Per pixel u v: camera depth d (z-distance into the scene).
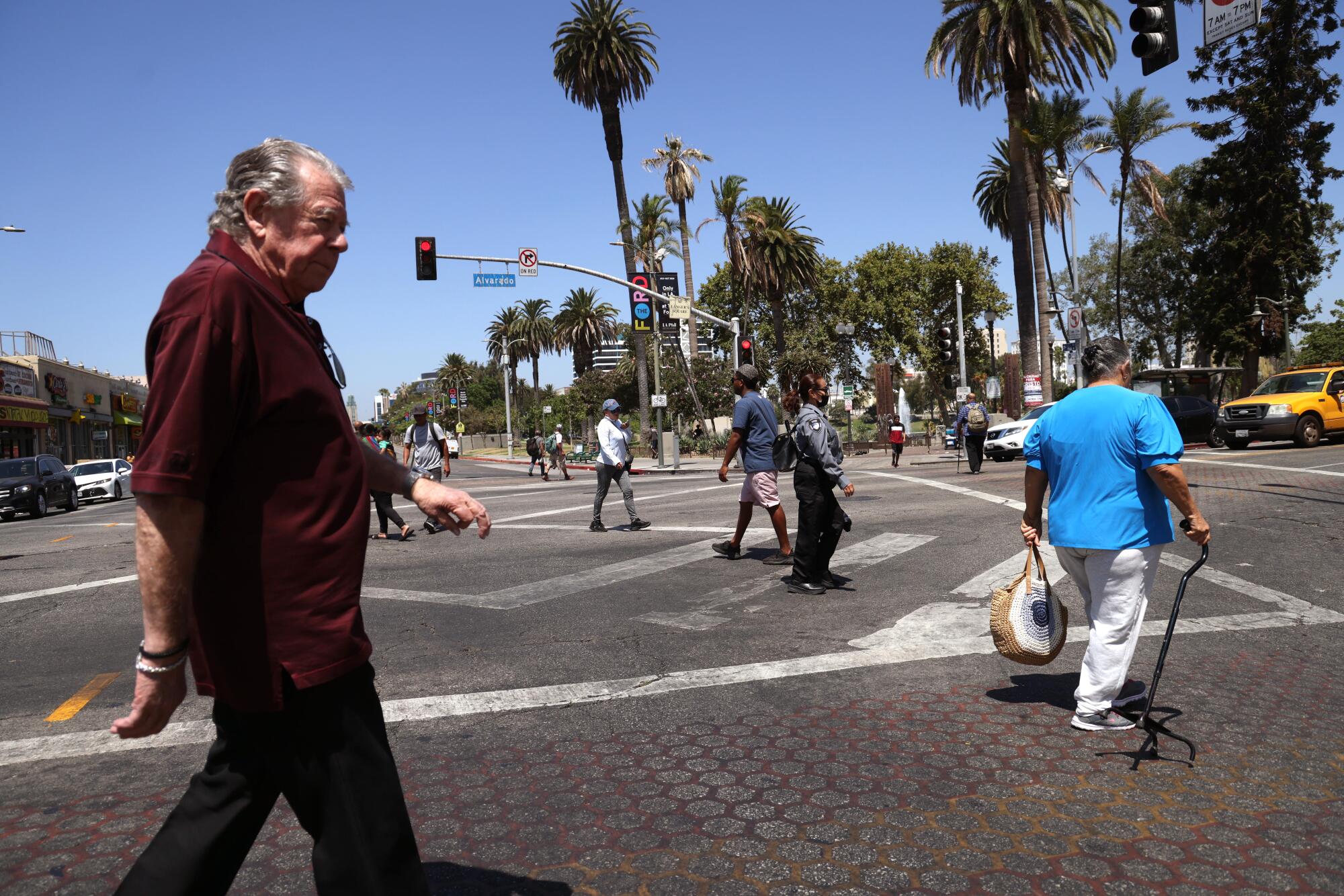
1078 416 3.99
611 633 5.93
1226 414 21.59
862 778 3.49
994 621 4.18
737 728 4.07
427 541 11.48
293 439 1.70
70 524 18.22
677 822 3.12
